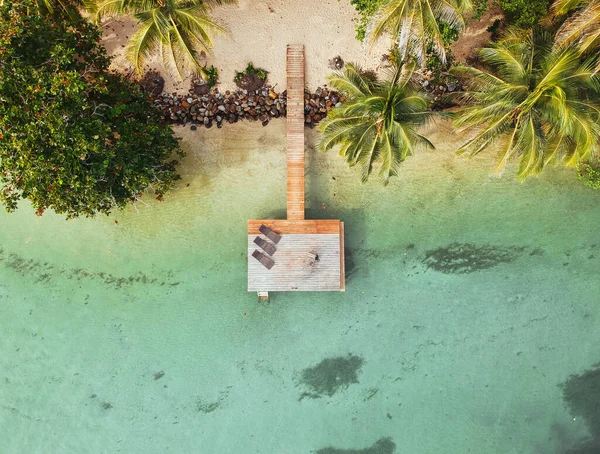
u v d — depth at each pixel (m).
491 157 16.47
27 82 12.19
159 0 13.19
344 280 16.03
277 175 16.67
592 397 16.70
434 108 16.38
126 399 16.75
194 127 16.62
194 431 16.78
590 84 12.19
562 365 16.70
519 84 12.75
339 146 16.59
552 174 16.55
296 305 16.69
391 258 16.69
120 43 16.41
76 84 12.47
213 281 16.72
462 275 16.69
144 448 16.73
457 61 16.14
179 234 16.69
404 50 13.06
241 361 16.72
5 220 16.66
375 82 14.01
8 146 12.34
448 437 16.84
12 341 16.72
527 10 14.03
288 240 15.43
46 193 12.95
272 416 16.80
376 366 16.72
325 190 16.66
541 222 16.62
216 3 14.13
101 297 16.75
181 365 16.75
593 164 16.23
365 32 14.01
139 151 14.32
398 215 16.67
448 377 16.78
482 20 16.05
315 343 16.70
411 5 12.48
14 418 16.75
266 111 16.52
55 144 12.42
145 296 16.75
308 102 16.31
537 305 16.66
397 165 14.20
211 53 16.16
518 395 16.78
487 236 16.67
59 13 14.23
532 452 16.80
